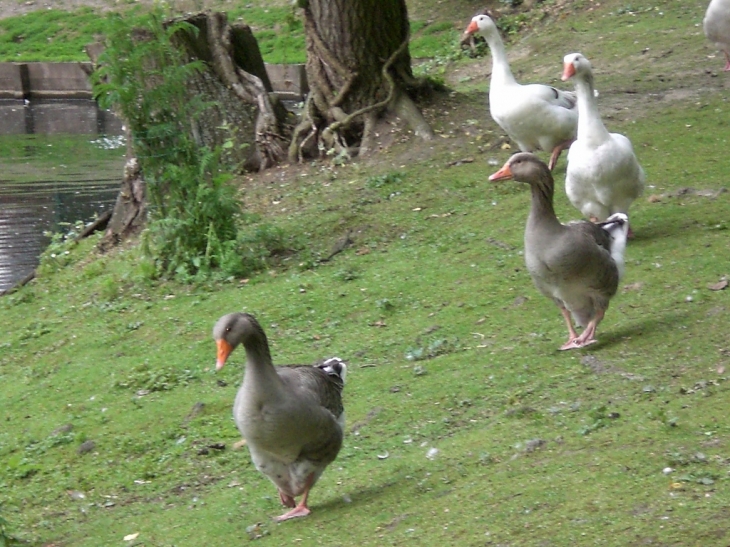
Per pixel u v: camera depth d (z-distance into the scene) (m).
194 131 12.64
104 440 9.94
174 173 11.33
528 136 11.58
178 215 11.45
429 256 11.01
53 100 23.84
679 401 9.09
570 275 9.46
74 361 10.73
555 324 10.00
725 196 10.91
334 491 9.05
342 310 10.62
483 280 10.58
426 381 9.75
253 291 11.05
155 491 9.52
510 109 11.50
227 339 8.70
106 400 10.26
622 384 9.32
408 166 12.28
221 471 9.57
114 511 9.43
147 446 9.84
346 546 8.67
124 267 11.80
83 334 11.02
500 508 8.66
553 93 11.51
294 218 11.81
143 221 12.24
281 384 8.77
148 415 10.05
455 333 10.15
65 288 11.84
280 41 23.59
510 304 10.29
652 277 10.13
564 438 9.01
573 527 8.48
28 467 9.83
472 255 10.89
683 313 9.77
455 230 11.26
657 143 11.83
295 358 10.23
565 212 11.12
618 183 10.37
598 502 8.57
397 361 10.02
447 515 8.70
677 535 8.36
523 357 9.74
